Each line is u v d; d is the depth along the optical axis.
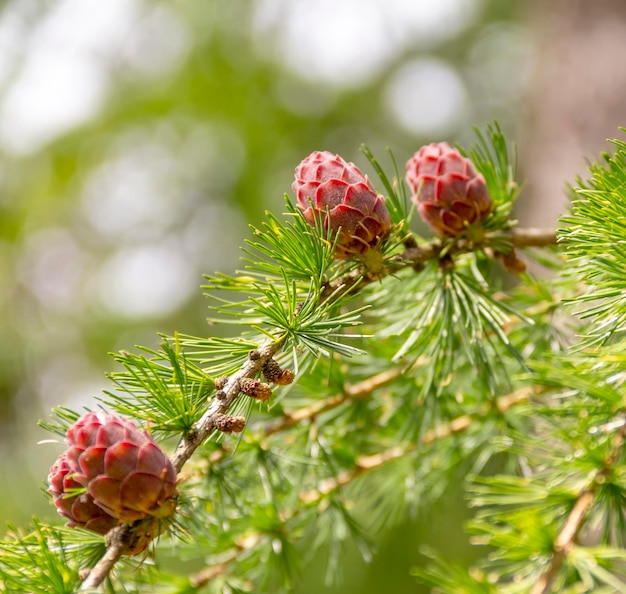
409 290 0.62
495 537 0.62
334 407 0.65
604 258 0.58
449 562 0.65
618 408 0.60
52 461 1.36
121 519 0.56
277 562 0.65
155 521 0.56
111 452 0.55
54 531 0.58
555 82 0.93
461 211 0.61
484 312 0.61
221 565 0.65
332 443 0.66
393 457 0.66
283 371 0.57
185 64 1.99
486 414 0.67
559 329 0.65
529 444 0.63
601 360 0.58
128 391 0.58
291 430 0.65
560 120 0.91
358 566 1.07
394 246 0.60
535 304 0.65
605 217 0.58
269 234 0.59
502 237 0.62
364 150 0.62
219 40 1.99
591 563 0.61
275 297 0.57
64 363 1.95
